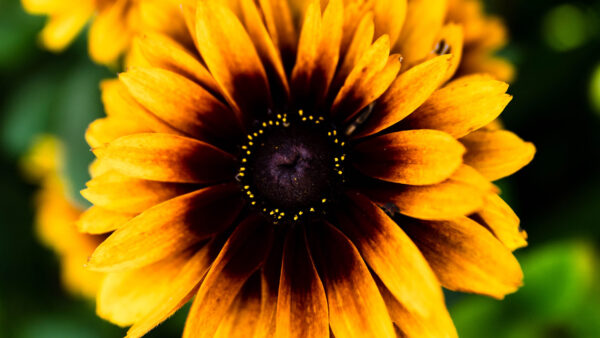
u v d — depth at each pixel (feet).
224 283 0.75
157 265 0.76
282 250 0.78
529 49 1.04
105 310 0.75
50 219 1.07
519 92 1.03
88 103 1.01
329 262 0.76
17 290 1.12
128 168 0.74
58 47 0.89
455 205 0.70
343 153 0.79
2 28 1.08
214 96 0.78
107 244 0.72
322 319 0.74
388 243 0.72
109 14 0.87
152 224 0.74
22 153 1.12
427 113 0.74
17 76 1.10
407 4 0.78
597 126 1.01
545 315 0.92
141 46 0.75
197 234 0.76
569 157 1.03
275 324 0.75
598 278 0.96
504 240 0.73
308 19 0.74
